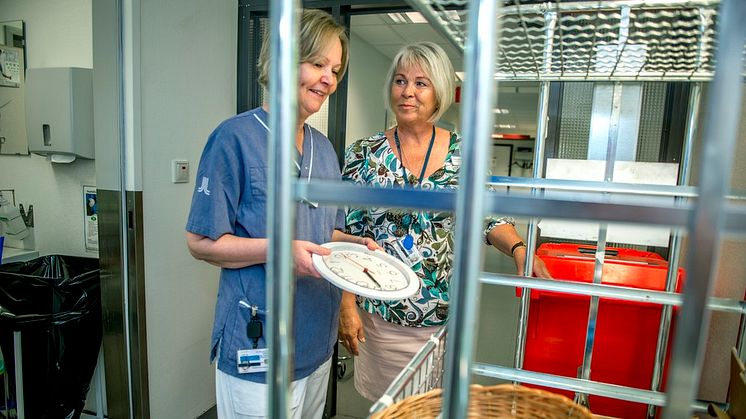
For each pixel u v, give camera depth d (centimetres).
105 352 180
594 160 168
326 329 123
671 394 32
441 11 64
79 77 189
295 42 39
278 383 42
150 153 175
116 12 159
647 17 75
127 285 173
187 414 206
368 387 153
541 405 69
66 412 187
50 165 212
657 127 164
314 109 112
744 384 69
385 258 114
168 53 179
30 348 174
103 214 171
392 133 147
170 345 192
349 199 39
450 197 36
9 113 215
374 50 479
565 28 77
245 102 224
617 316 130
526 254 111
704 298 30
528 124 1131
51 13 204
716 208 30
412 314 139
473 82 34
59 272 205
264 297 110
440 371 85
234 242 104
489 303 389
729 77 29
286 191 40
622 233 159
